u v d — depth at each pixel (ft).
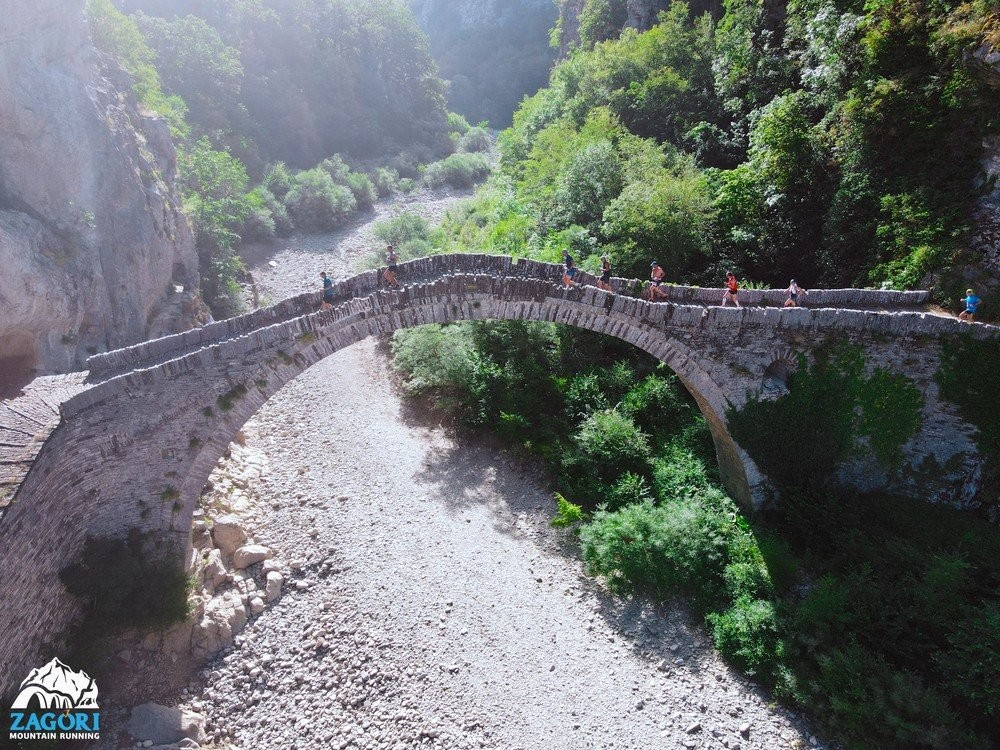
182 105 196.85
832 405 76.07
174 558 71.41
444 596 78.33
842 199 93.20
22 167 99.91
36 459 59.82
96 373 73.77
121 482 68.18
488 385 107.04
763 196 105.60
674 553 75.10
